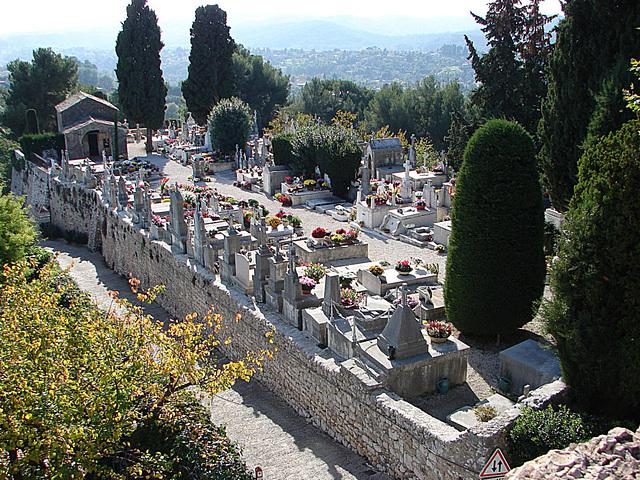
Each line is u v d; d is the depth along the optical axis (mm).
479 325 20531
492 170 19500
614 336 14125
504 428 13648
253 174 51125
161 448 15820
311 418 19578
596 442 10977
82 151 59812
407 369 17219
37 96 78938
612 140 14578
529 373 17516
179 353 16906
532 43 48500
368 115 91500
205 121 72812
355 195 43781
